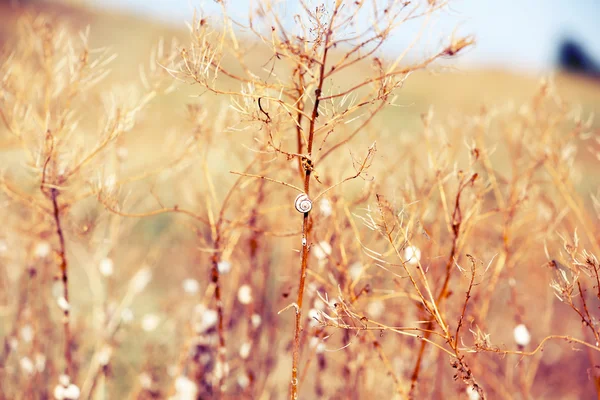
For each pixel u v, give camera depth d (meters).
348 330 1.81
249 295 1.97
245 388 2.05
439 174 1.60
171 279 3.10
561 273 1.35
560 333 2.98
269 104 1.33
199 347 2.05
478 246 2.09
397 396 1.83
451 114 2.24
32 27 1.80
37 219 2.15
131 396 2.39
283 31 1.29
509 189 1.87
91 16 12.05
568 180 1.89
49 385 2.26
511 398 2.09
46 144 1.50
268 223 2.19
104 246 2.50
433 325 1.63
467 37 1.23
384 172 1.90
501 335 2.46
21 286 2.27
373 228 1.34
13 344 2.20
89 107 1.96
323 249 1.64
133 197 2.59
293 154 1.18
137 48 8.28
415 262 1.44
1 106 1.62
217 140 1.92
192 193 2.23
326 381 2.49
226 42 1.47
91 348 2.63
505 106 2.09
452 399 2.07
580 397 2.84
